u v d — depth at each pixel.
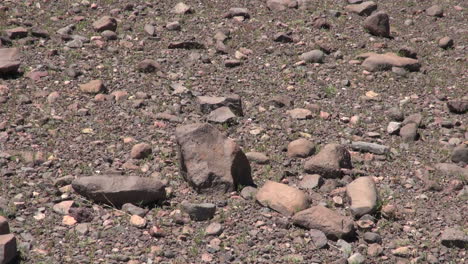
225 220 21.27
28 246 19.22
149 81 30.80
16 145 24.91
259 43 35.78
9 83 29.53
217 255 19.62
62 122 26.81
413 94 31.44
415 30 39.66
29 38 33.78
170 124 27.31
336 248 20.23
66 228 20.36
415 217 22.17
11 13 36.78
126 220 20.94
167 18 38.16
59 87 29.61
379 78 32.75
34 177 22.95
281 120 28.25
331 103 30.12
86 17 37.28
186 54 33.94
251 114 28.55
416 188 23.95
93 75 30.98
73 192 22.19
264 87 31.11
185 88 30.02
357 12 40.88
